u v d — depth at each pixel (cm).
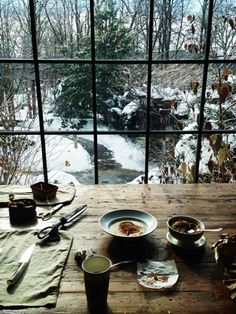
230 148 279
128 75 406
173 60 182
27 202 130
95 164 199
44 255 105
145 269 100
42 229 119
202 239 114
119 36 400
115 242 114
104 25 396
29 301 86
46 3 390
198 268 101
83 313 83
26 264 100
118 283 94
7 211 135
